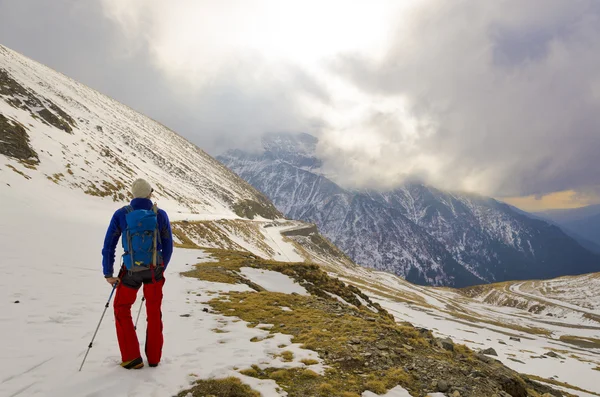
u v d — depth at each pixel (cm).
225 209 15088
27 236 2062
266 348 741
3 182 3691
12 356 554
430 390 609
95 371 524
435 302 13800
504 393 645
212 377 553
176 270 1938
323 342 797
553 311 15512
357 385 590
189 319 990
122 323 543
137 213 542
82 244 2353
